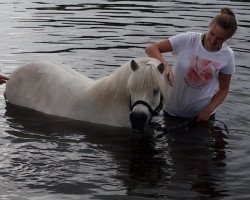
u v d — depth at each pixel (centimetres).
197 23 1026
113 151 478
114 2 1323
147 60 489
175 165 448
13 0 1345
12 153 464
